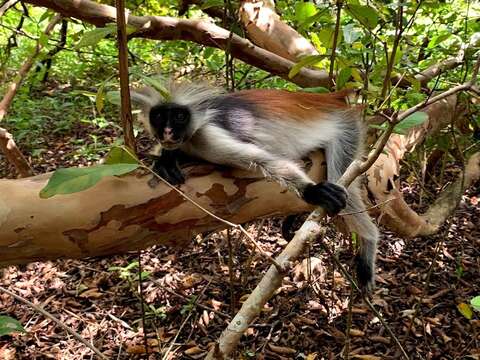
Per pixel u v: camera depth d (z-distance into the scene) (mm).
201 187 979
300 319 1798
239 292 1905
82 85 3457
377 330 1739
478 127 1871
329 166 1267
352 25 1325
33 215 844
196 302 1771
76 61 3861
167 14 2684
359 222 1364
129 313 1861
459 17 2309
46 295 1971
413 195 2371
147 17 1760
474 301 770
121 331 1785
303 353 1665
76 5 1657
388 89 1359
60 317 1858
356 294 1881
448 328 1733
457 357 1613
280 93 1288
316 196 1004
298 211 1090
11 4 1616
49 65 3344
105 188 886
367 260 1387
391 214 1488
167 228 962
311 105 1300
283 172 1023
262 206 1040
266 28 1940
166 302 1890
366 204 1396
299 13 1439
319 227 737
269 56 1811
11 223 835
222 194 997
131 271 2061
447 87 1653
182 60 2410
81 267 2113
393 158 1446
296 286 1948
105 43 3838
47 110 3254
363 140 1309
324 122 1279
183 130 1082
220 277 1992
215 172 1011
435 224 1668
